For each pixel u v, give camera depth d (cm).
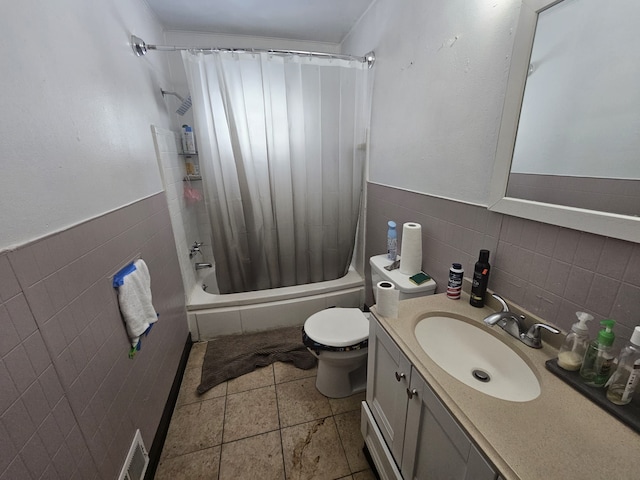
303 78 183
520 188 90
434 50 122
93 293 90
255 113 184
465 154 111
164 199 167
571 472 51
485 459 56
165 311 154
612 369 68
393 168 166
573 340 73
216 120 179
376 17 171
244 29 211
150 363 129
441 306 108
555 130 78
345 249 230
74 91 88
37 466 64
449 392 69
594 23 67
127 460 101
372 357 112
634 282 65
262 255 218
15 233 63
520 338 88
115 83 118
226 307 207
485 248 106
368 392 120
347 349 140
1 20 63
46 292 71
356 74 187
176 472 122
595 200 71
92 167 95
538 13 79
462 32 106
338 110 193
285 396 159
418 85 136
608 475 51
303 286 226
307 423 143
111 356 97
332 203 215
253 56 174
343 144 201
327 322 157
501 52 91
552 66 77
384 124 173
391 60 158
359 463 125
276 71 179
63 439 73
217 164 188
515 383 82
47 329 70
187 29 210
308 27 208
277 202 208
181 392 163
